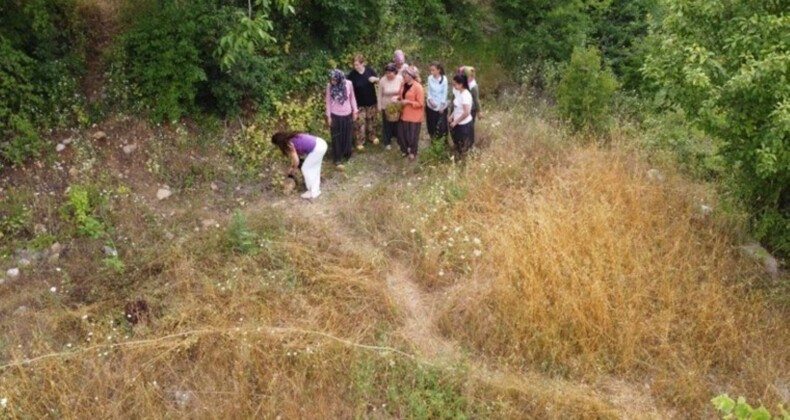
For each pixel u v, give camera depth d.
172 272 7.28
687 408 6.18
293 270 7.39
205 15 9.19
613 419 5.91
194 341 6.29
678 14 8.05
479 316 6.89
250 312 6.81
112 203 8.15
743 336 6.84
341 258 7.67
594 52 10.91
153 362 6.13
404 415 5.93
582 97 10.94
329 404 5.99
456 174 9.20
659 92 11.51
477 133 10.61
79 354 6.16
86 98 8.99
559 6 12.52
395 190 9.08
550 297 7.09
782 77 6.90
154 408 5.82
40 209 7.82
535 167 9.62
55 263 7.33
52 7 8.95
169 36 9.06
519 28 13.02
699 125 7.87
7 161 8.09
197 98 9.56
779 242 8.28
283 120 10.11
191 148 9.16
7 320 6.60
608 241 7.73
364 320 6.86
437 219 8.37
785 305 7.34
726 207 8.54
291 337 6.47
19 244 7.42
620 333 6.67
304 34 10.85
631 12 13.31
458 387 6.17
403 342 6.61
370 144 10.41
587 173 9.23
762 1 7.44
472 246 7.86
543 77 12.53
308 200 8.95
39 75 8.59
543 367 6.48
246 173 9.23
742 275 7.80
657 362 6.56
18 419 5.64
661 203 8.70
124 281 7.14
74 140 8.59
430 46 12.70
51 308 6.75
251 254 7.60
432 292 7.43
